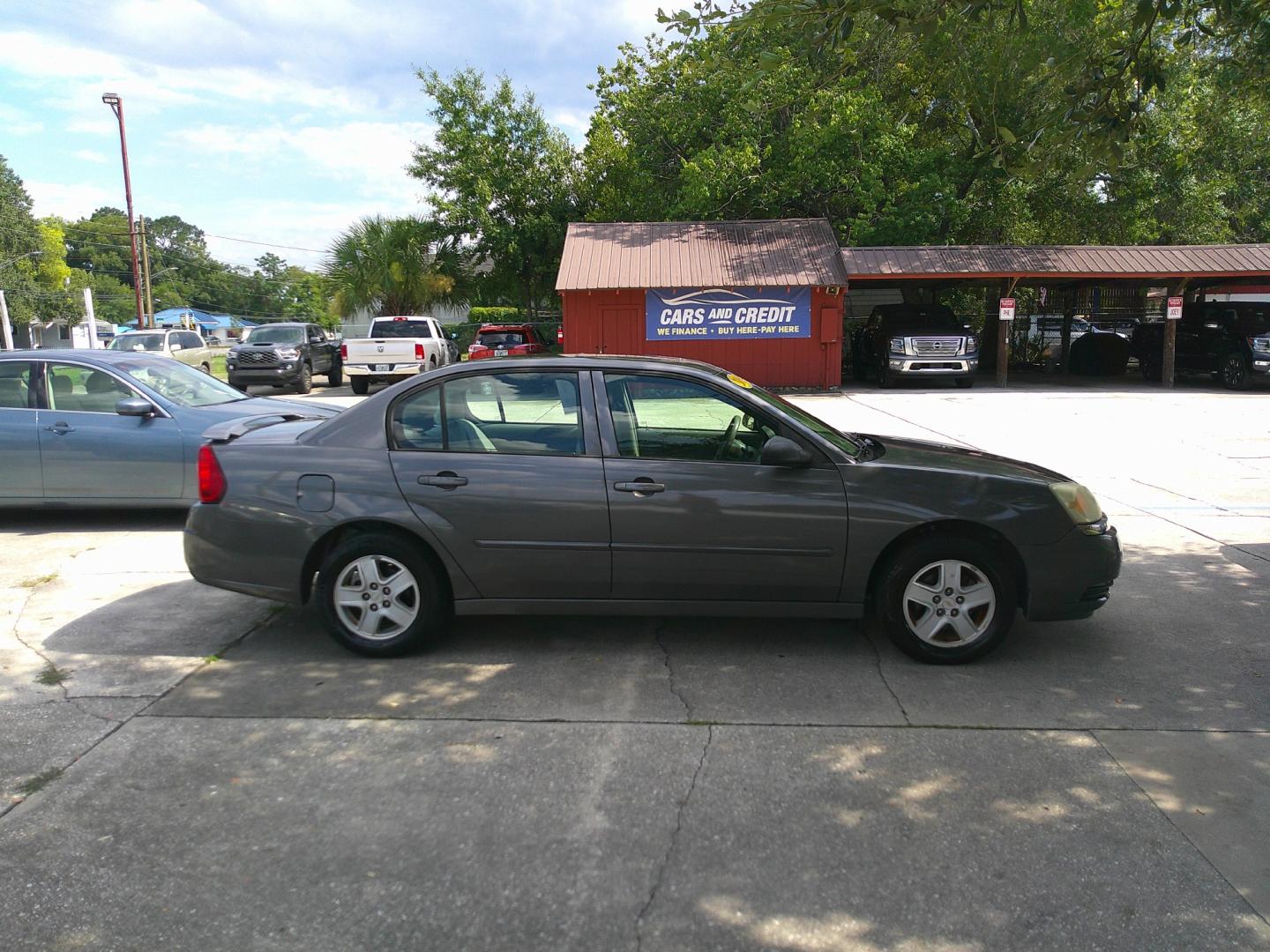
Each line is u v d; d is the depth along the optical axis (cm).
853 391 2106
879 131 2367
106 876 294
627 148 2884
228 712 416
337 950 260
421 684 449
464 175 3198
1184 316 2256
